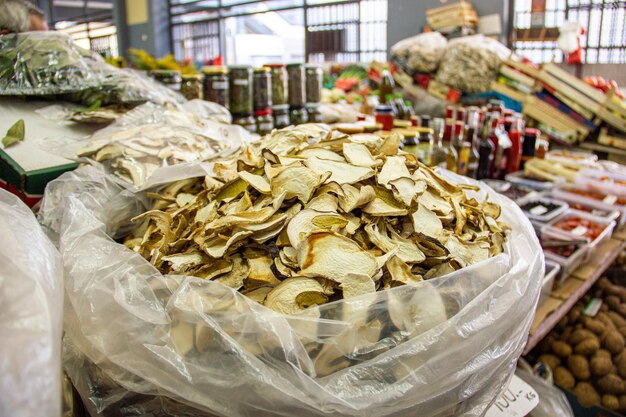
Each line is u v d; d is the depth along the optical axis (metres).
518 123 2.00
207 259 0.60
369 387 0.48
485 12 3.63
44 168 0.79
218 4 6.28
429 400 0.50
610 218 1.63
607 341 1.58
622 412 1.47
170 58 1.97
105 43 8.40
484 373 0.55
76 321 0.51
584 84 2.43
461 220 0.69
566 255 1.39
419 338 0.51
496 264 0.60
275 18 6.59
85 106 1.08
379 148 0.77
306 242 0.57
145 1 6.74
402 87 3.01
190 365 0.48
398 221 0.66
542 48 3.57
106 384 0.51
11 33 1.19
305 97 1.61
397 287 0.54
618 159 2.48
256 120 1.44
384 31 4.80
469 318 0.54
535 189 1.86
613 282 1.97
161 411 0.50
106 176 0.77
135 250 0.66
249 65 1.41
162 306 0.52
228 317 0.49
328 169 0.68
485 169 1.83
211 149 0.96
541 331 1.12
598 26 3.34
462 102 2.79
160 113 1.05
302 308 0.54
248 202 0.66
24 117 0.97
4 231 0.42
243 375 0.47
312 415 0.46
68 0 9.60
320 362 0.49
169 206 0.75
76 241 0.59
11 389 0.32
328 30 5.26
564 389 1.50
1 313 0.35
